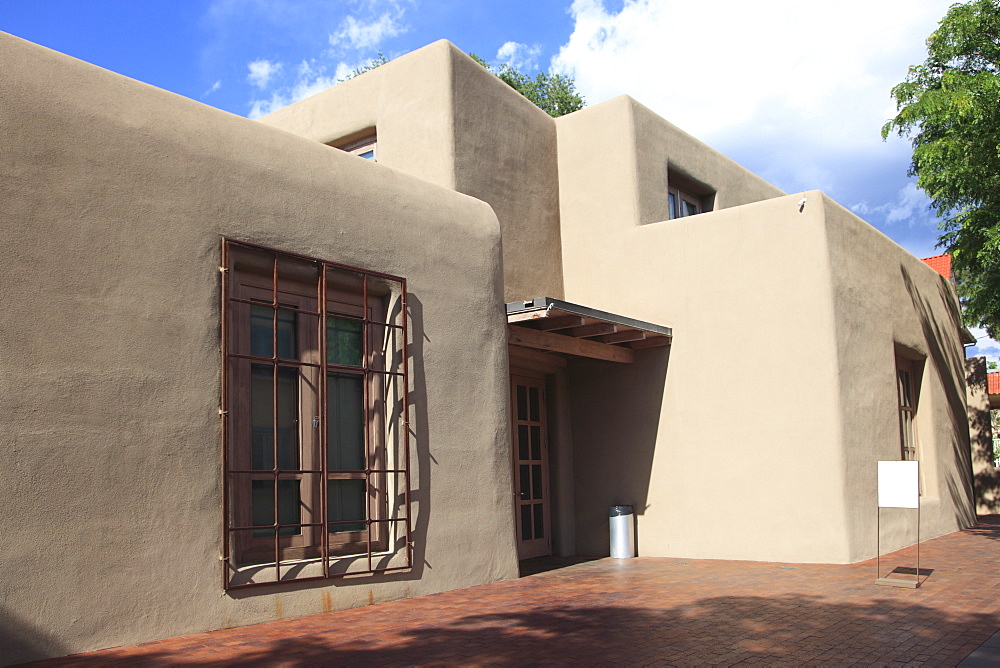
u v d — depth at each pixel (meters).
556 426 11.20
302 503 6.52
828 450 9.24
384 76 10.60
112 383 5.17
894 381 11.04
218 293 5.94
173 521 5.40
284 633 5.52
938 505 12.35
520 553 10.38
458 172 9.78
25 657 4.54
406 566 7.10
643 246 10.95
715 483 10.02
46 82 5.09
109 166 5.34
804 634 5.48
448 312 8.02
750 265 10.02
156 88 5.81
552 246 11.50
